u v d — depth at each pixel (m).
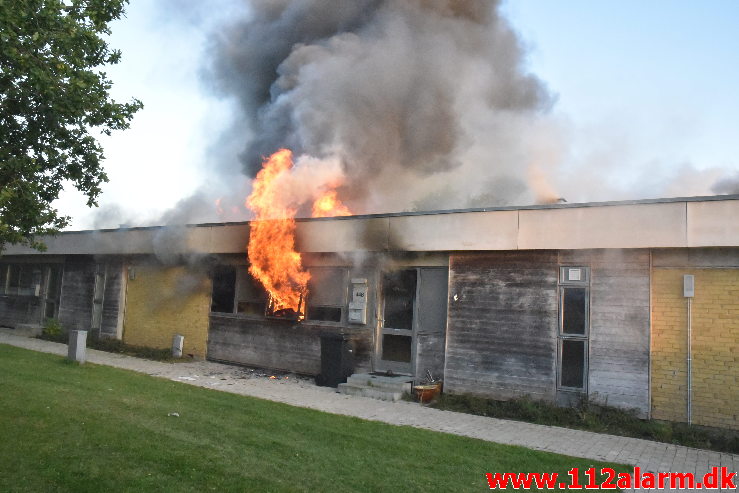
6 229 6.49
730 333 7.89
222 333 13.68
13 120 6.88
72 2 6.79
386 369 11.05
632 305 8.58
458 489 5.20
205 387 10.02
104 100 7.25
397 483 5.21
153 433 6.15
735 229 7.78
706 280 8.15
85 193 7.55
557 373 9.05
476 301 9.89
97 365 11.57
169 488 4.73
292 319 12.21
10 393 7.47
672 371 8.22
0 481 4.64
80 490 4.61
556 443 7.28
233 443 6.08
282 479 5.08
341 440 6.62
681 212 8.15
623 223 8.56
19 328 17.17
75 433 5.94
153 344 14.98
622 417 8.26
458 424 8.11
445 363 10.02
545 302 9.28
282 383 11.00
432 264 10.73
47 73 6.39
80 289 17.05
